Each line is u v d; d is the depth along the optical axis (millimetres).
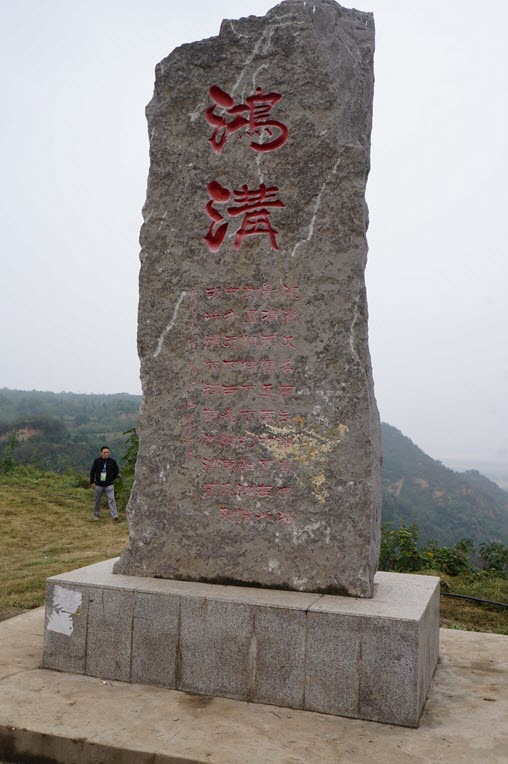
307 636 3602
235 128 4410
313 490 4059
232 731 3320
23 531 10500
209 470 4277
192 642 3811
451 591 7434
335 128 4199
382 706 3467
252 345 4270
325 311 4137
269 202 4305
